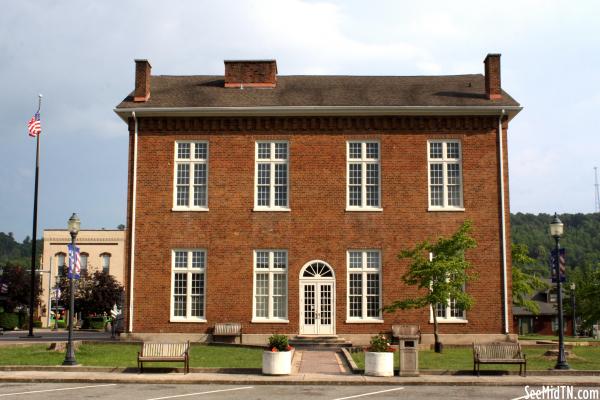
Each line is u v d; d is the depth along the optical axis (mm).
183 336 32812
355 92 35969
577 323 88375
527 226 162750
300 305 32969
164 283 33219
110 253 77125
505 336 32469
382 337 22234
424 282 29672
